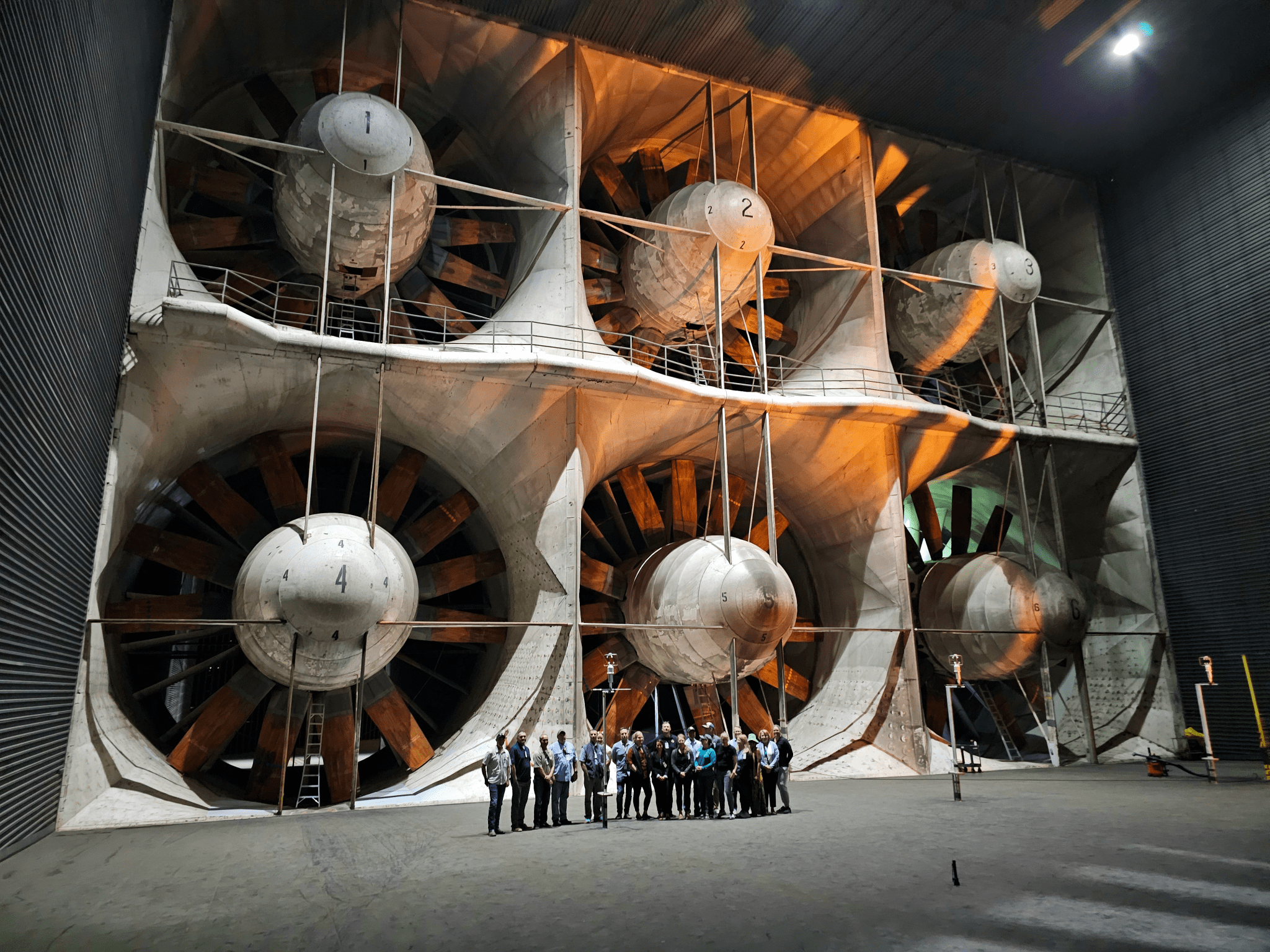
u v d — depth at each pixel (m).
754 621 14.31
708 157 20.58
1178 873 6.65
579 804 12.55
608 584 17.02
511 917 5.48
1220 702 19.52
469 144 18.92
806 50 17.19
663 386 15.21
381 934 5.14
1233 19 17.17
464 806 12.45
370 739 21.31
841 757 16.89
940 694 21.50
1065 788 13.46
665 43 16.83
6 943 5.05
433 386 14.48
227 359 13.05
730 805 10.64
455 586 15.81
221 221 14.82
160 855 8.13
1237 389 19.69
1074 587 19.09
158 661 19.33
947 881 6.38
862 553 18.81
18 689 8.30
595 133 18.44
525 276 17.06
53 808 9.94
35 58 6.99
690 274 17.03
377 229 14.49
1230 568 19.59
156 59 13.01
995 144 20.95
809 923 5.21
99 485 11.29
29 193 7.12
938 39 17.03
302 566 12.23
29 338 7.53
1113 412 22.16
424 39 16.64
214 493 14.28
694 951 4.68
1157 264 21.61
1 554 7.48
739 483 18.89
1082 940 4.81
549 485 15.06
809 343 20.30
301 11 15.84
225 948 4.90
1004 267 19.59
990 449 19.52
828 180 20.03
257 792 13.12
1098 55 17.95
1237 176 19.89
